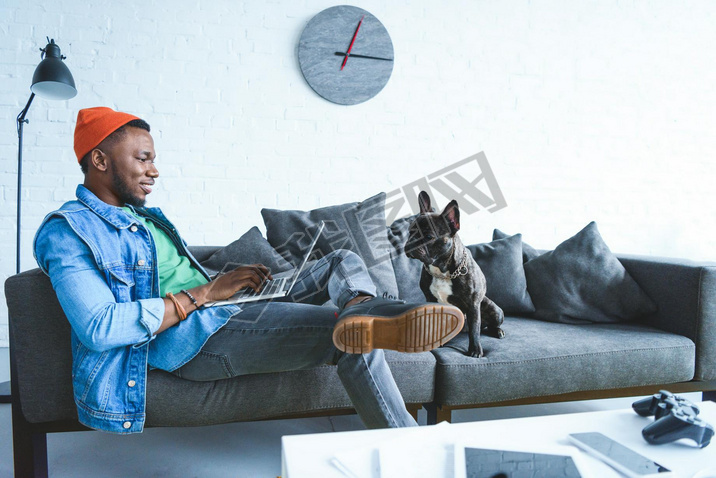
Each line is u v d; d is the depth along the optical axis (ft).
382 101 8.98
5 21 7.79
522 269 6.40
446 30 9.12
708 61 10.20
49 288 3.71
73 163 8.13
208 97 8.43
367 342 3.10
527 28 9.43
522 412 5.92
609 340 5.01
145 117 8.25
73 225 3.38
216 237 8.60
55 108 7.99
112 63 8.09
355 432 2.53
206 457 4.69
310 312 3.74
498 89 9.39
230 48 8.45
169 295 3.53
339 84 8.74
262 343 3.66
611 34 9.77
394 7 8.91
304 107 8.74
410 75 9.05
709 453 2.33
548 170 9.68
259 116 8.61
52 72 6.29
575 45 9.64
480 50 9.27
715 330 5.15
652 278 5.88
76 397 3.43
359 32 8.76
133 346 3.51
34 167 8.00
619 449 2.28
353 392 3.44
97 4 8.00
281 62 8.62
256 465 4.55
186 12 8.28
